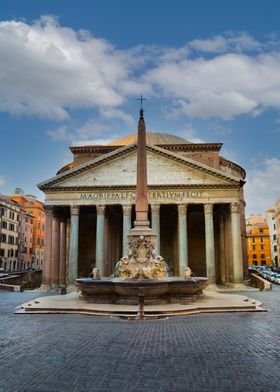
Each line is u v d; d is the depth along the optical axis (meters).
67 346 11.00
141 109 23.94
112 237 52.34
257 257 117.19
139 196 22.44
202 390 7.24
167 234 54.22
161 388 7.37
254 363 9.07
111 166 44.28
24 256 91.50
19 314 18.11
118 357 9.68
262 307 20.88
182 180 43.72
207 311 18.25
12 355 10.00
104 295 20.53
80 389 7.33
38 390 7.28
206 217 42.78
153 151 44.44
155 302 19.38
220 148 55.38
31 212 99.44
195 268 52.88
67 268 53.28
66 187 43.81
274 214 103.25
